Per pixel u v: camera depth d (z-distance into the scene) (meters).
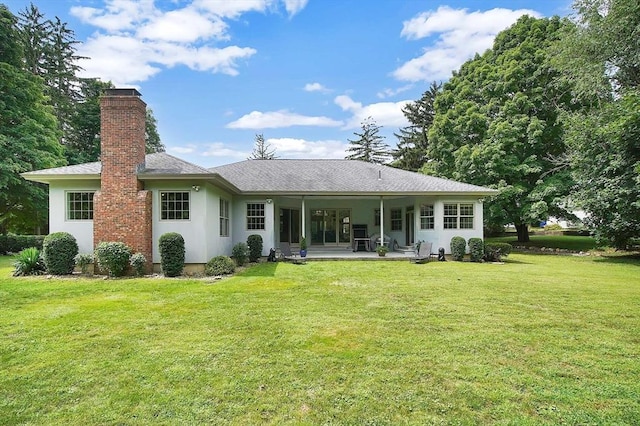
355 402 3.20
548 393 3.34
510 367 3.90
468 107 21.80
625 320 5.66
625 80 14.69
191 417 2.98
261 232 14.50
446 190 14.66
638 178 11.44
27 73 18.73
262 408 3.11
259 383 3.55
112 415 3.01
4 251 17.62
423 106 39.81
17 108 17.91
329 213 18.56
